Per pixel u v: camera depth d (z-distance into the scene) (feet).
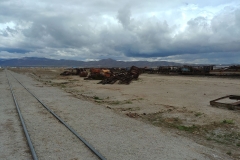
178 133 23.61
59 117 28.45
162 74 162.30
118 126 24.62
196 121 28.68
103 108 35.40
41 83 89.51
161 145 18.79
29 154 16.80
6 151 17.34
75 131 22.35
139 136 21.15
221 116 30.73
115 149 17.74
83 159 15.89
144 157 16.24
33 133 21.84
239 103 36.37
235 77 115.24
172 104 41.73
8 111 32.65
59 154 16.71
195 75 139.54
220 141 21.43
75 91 66.08
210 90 62.85
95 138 20.40
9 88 67.31
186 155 16.76
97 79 118.93
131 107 39.11
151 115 32.37
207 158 16.37
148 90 65.77
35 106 36.78
